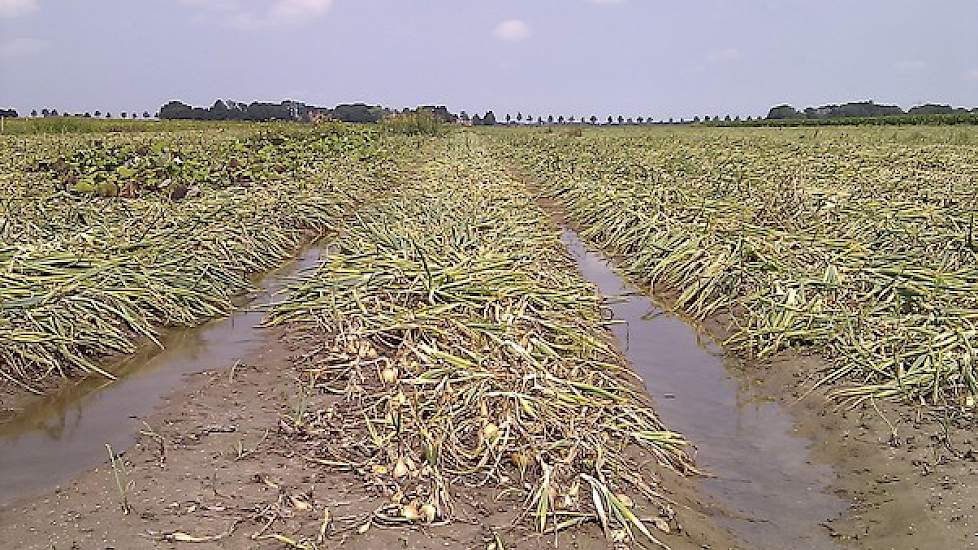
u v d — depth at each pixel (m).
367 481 4.62
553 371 6.14
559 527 4.24
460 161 24.64
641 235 12.03
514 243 10.21
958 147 27.72
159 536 4.02
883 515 4.73
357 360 6.14
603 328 8.40
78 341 6.87
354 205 16.55
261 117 66.50
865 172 18.12
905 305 7.55
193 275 8.98
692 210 12.30
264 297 9.54
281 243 12.08
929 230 9.95
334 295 7.84
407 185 18.97
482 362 5.83
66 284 7.33
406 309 7.02
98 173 14.66
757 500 5.04
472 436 5.12
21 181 14.76
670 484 5.05
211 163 17.11
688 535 4.45
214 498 4.42
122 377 6.76
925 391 6.01
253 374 6.58
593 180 17.78
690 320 8.99
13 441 5.48
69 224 10.41
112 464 4.84
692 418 6.30
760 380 7.05
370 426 5.12
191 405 5.87
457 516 4.32
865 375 6.47
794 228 11.11
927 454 5.28
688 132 51.09
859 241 10.09
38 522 4.18
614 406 5.79
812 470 5.41
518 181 22.09
